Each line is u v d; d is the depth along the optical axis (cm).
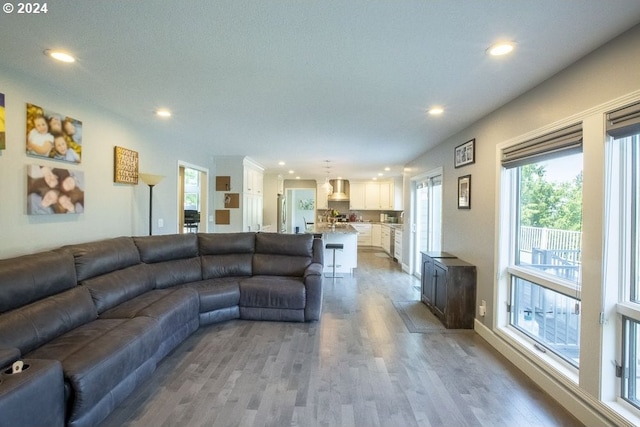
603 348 192
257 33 185
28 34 188
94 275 276
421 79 248
